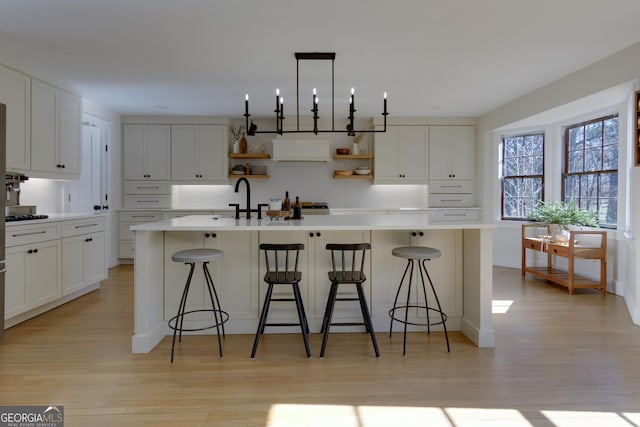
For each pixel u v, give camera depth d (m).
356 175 6.47
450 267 3.28
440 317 3.28
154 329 2.97
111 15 2.88
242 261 3.21
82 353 2.81
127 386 2.33
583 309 3.91
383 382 2.38
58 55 3.66
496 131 6.14
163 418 1.99
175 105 5.58
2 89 3.56
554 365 2.62
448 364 2.64
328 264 3.23
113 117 5.98
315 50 3.55
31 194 4.45
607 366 2.60
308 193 6.75
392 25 3.05
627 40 3.36
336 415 2.03
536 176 5.83
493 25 3.05
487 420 1.99
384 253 3.25
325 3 2.71
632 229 3.81
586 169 5.12
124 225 6.14
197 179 6.29
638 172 3.48
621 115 4.34
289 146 6.15
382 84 4.58
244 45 3.43
